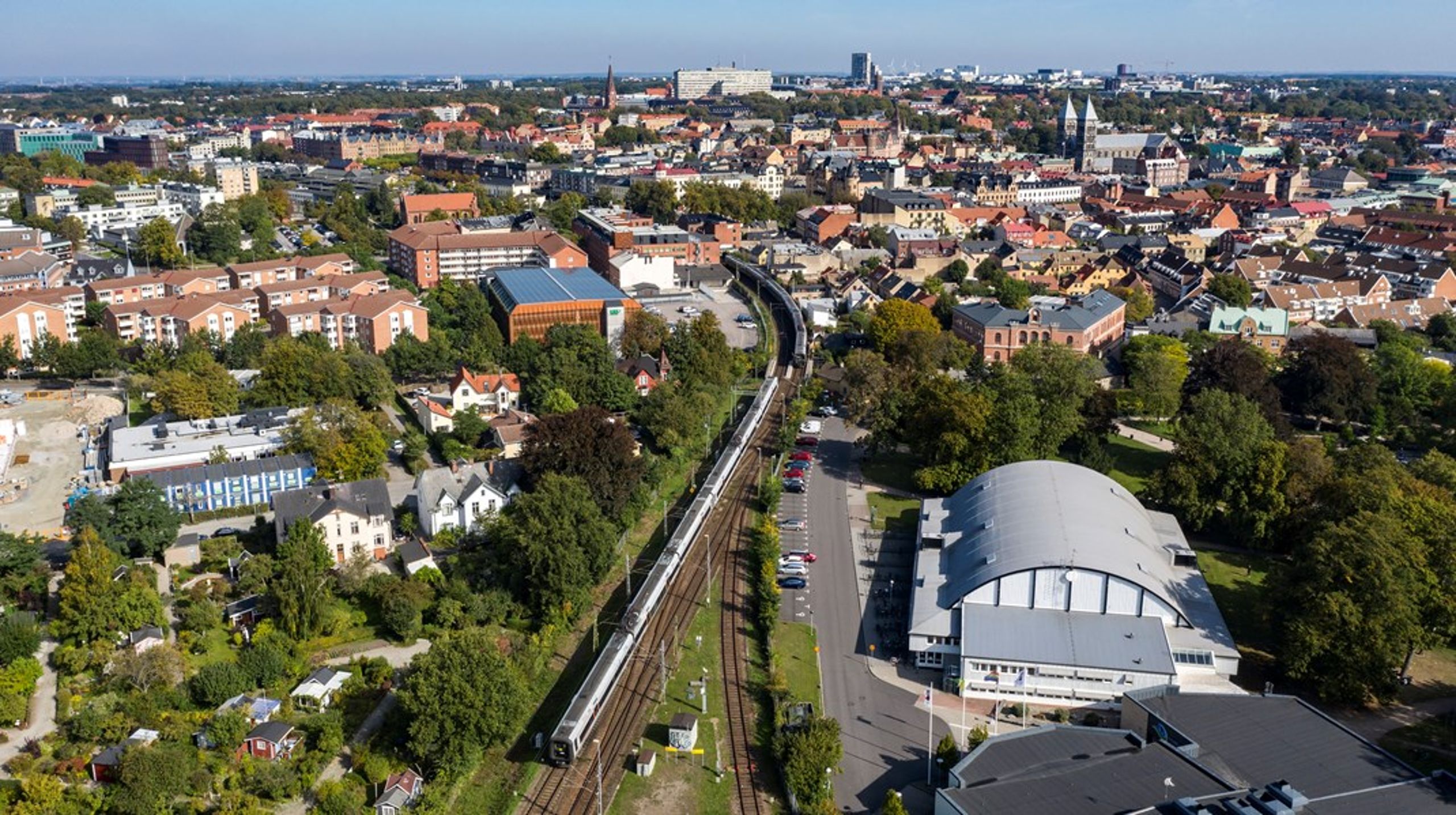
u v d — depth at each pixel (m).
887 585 192.88
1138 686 157.75
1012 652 160.50
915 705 158.50
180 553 195.25
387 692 157.50
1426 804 125.62
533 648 165.75
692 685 161.62
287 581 170.50
